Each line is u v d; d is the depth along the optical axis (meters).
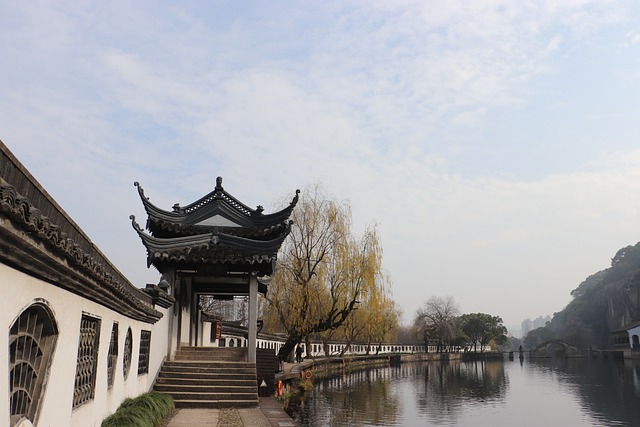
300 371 32.72
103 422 9.11
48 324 6.03
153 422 10.66
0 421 4.52
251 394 15.27
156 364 15.52
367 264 30.14
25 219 4.22
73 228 6.22
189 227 18.91
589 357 92.19
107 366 9.47
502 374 50.31
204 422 12.38
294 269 29.59
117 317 10.09
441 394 30.42
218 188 19.94
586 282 159.88
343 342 70.88
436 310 96.56
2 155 4.07
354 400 26.06
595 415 22.44
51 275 5.57
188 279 20.41
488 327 106.94
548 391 32.81
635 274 107.06
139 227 16.67
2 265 4.48
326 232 30.20
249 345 17.25
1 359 4.53
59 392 6.45
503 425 19.86
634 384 36.94
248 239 17.55
